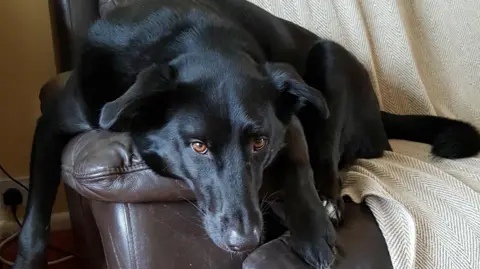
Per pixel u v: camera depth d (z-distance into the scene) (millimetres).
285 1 1459
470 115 1564
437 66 1583
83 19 1392
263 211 1087
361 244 1039
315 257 997
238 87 988
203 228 1023
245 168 979
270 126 1010
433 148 1335
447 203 1112
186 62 1017
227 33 1111
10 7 1611
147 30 1094
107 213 1016
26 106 1674
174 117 986
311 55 1298
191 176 993
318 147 1200
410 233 1040
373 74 1472
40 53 1658
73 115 1103
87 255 1297
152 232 1013
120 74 1075
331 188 1132
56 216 1734
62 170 1062
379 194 1083
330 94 1257
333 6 1479
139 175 979
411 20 1580
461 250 1061
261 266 990
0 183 1656
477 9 1612
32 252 1162
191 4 1163
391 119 1450
